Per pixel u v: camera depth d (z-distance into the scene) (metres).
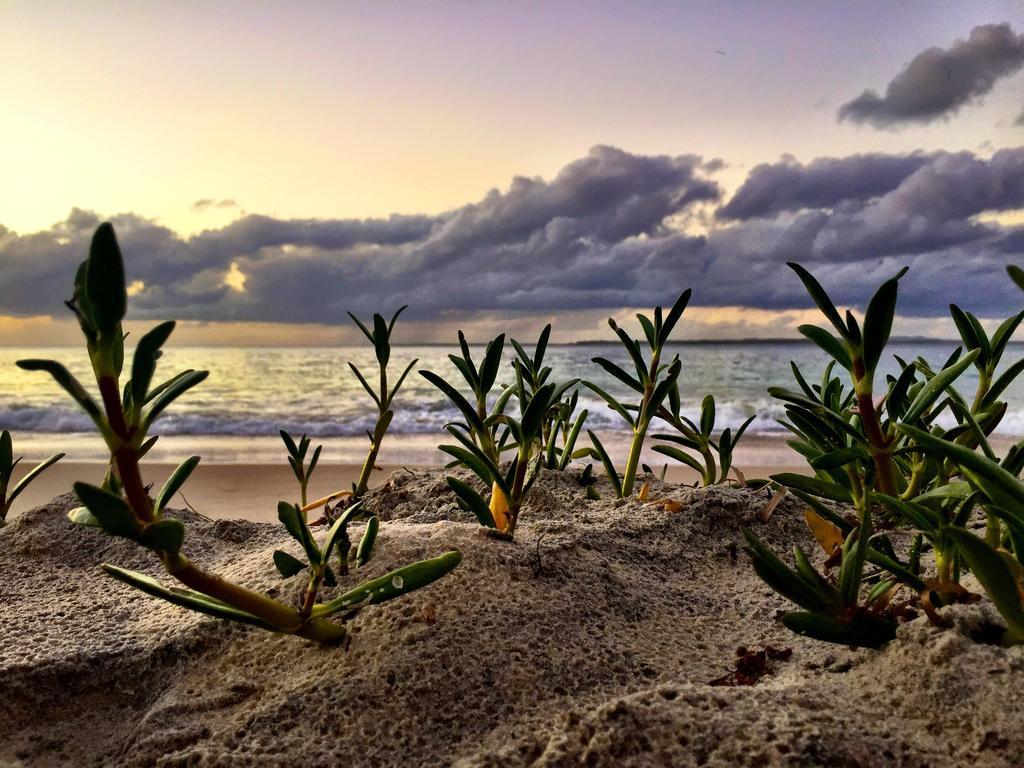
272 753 1.16
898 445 1.82
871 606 1.31
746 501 2.22
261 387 16.48
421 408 12.13
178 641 1.50
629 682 1.32
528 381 2.64
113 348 1.01
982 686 1.06
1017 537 1.14
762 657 1.40
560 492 2.68
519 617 1.45
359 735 1.19
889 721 1.08
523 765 1.07
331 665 1.35
